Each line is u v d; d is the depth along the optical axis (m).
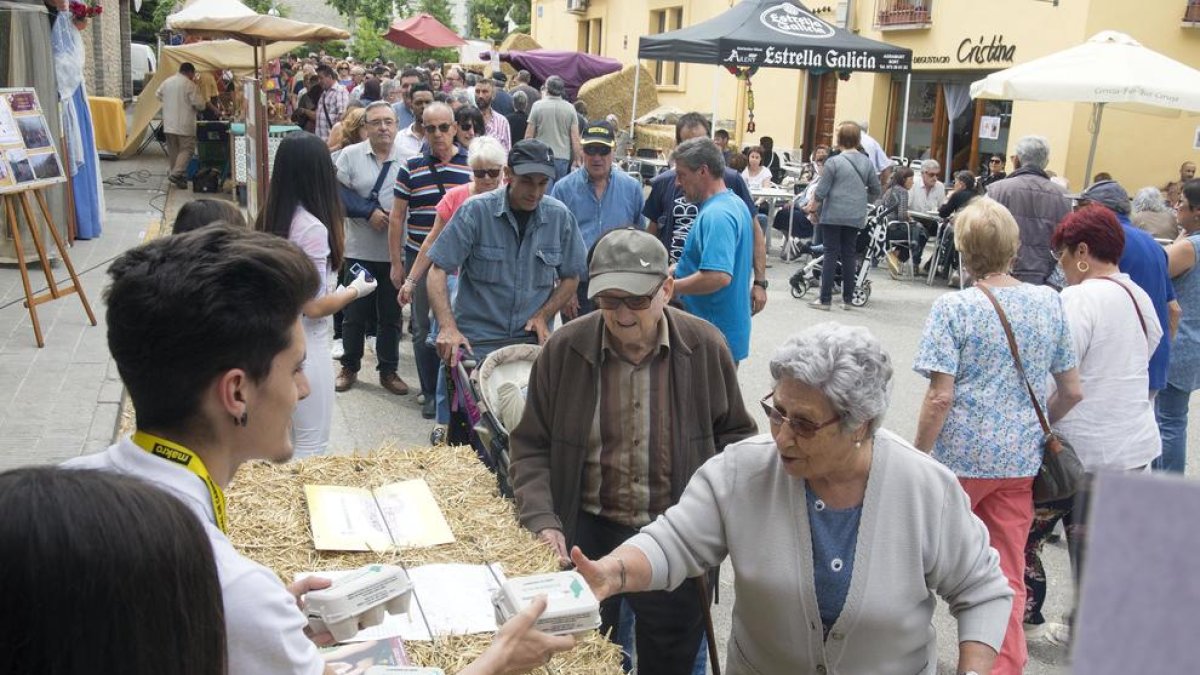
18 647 1.08
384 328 7.25
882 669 2.39
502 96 13.75
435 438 5.89
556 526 3.09
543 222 5.01
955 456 3.68
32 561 1.07
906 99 18.22
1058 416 3.84
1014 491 3.69
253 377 1.64
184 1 16.12
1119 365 4.09
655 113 20.22
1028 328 3.62
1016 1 16.45
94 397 6.17
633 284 2.96
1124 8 15.19
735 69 14.33
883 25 19.42
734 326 5.12
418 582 2.70
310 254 4.14
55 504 1.10
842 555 2.39
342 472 3.39
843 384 2.20
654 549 2.52
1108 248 4.18
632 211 6.53
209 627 1.21
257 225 4.23
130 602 1.11
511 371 3.95
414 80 13.95
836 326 2.31
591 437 3.20
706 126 7.06
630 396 3.17
